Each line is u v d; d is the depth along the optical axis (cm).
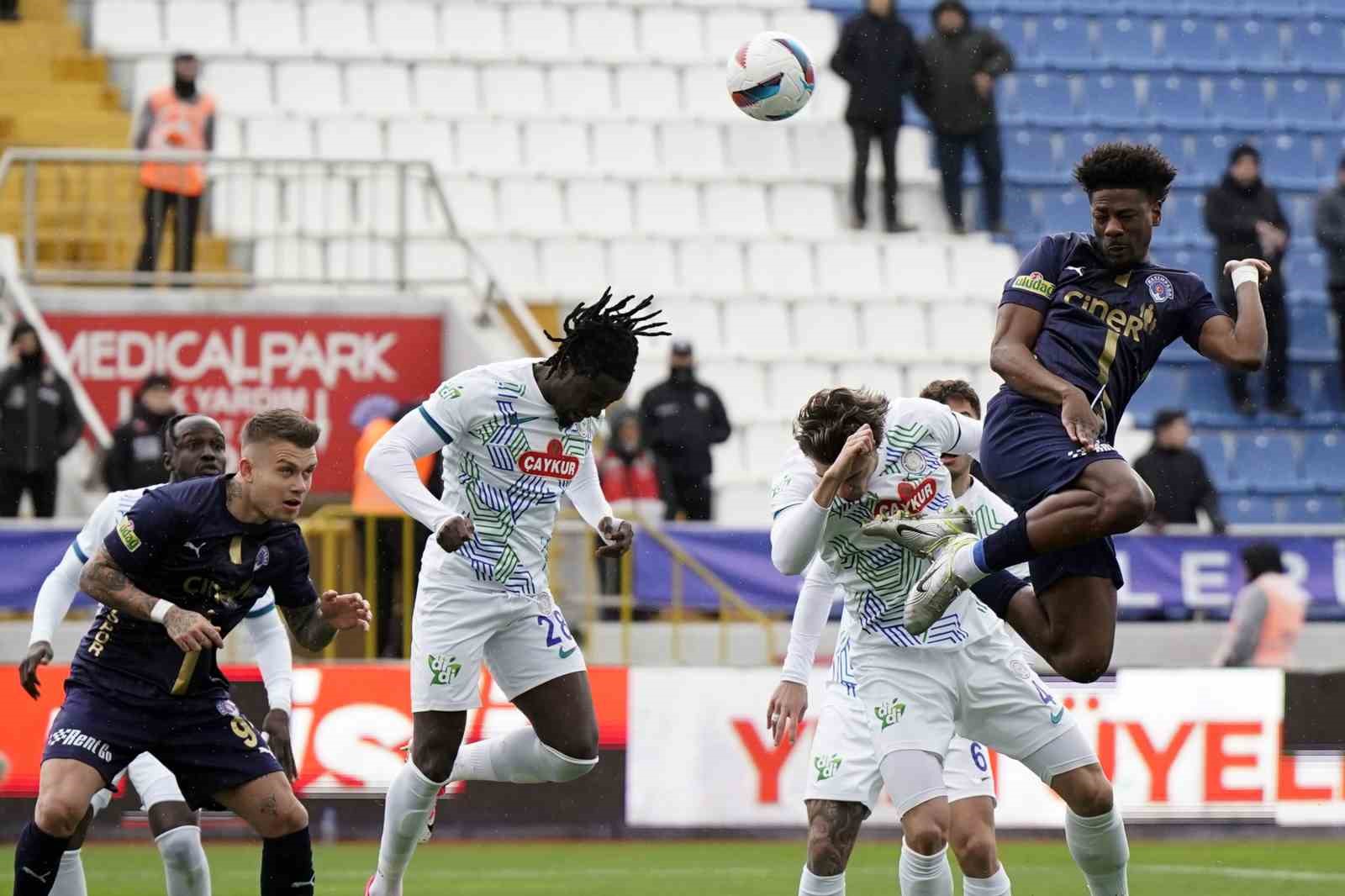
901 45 5806
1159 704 3672
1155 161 1880
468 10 6481
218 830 3597
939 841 1912
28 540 3825
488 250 5647
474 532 2216
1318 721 3731
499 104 6231
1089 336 1902
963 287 5975
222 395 4744
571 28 6531
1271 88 6769
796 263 5897
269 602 2105
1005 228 6241
